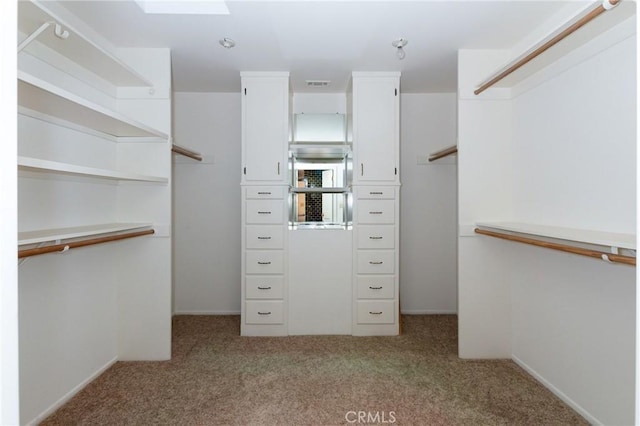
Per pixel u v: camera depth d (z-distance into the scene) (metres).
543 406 1.98
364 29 2.30
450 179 3.72
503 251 2.60
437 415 1.90
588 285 1.86
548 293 2.19
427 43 2.50
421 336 3.06
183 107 3.65
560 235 1.66
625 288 1.64
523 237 2.04
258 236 3.08
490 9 2.05
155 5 2.07
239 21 2.19
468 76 2.61
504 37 2.40
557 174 2.11
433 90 3.59
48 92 1.43
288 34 2.36
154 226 2.54
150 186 2.55
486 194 2.61
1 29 0.54
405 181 3.71
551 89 2.16
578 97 1.93
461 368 2.45
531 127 2.37
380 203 3.08
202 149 3.67
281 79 3.07
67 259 2.05
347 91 3.52
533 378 2.31
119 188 2.55
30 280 1.79
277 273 3.08
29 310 1.79
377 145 3.07
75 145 2.10
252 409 1.96
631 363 1.61
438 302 3.71
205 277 3.69
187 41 2.46
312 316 3.12
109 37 2.39
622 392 1.66
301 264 3.11
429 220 3.69
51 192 1.92
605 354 1.75
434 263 3.70
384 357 2.63
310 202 3.46
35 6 1.49
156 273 2.55
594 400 1.82
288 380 2.28
